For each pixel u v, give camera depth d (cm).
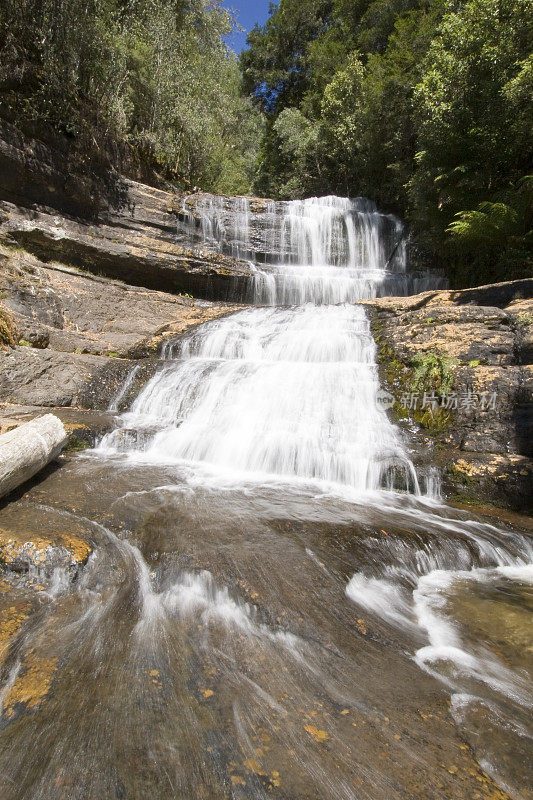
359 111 1938
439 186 1212
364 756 180
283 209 1597
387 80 1714
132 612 270
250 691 213
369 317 875
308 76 2716
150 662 228
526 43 1053
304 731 191
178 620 264
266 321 972
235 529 364
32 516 366
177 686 213
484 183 1131
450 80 1149
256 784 165
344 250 1652
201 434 623
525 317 647
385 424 616
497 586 341
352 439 584
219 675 222
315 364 738
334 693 216
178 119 1591
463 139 1116
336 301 1339
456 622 286
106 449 614
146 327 1071
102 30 1188
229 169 2083
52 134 1106
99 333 999
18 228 1017
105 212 1238
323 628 264
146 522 374
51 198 1131
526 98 996
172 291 1341
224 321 1017
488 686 229
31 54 1074
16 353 723
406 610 296
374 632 267
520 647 262
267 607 273
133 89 1433
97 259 1170
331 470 543
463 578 351
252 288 1373
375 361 727
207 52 1962
